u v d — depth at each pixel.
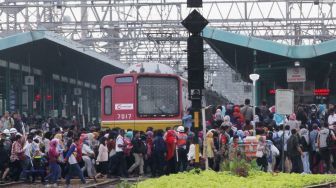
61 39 97.38
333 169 67.56
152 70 78.50
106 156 65.75
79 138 64.69
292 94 58.09
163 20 128.62
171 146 66.12
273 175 46.72
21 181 64.06
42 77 125.88
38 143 64.44
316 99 94.06
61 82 138.12
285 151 63.88
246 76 124.31
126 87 75.88
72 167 58.03
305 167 64.81
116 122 75.88
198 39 41.78
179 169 66.62
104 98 76.56
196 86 42.00
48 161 62.22
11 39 91.38
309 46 86.75
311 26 133.38
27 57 109.25
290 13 130.88
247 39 87.69
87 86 160.00
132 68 79.00
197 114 42.88
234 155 48.31
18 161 64.06
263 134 60.72
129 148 68.12
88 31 131.88
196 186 37.72
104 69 135.12
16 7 123.81
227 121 64.69
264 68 97.81
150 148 68.94
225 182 40.28
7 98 108.25
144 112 75.56
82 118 130.25
